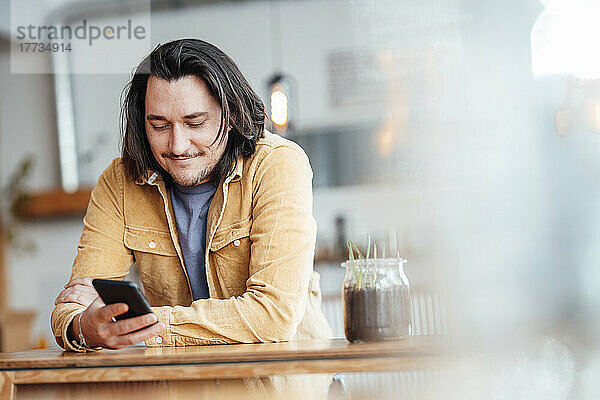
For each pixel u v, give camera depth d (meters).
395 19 0.82
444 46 0.79
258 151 1.31
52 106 4.06
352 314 1.06
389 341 1.04
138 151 1.36
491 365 0.78
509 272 0.77
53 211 4.02
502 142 0.78
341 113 3.55
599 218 0.75
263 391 1.00
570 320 0.76
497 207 0.77
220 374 0.93
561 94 0.77
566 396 0.75
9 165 4.10
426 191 0.81
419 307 0.81
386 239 1.02
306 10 3.90
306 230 1.23
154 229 1.40
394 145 0.83
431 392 0.84
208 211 1.35
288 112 3.49
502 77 0.78
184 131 1.25
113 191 1.42
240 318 1.14
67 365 0.99
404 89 0.82
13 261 4.03
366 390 0.90
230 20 3.97
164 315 1.15
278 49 3.93
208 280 1.36
